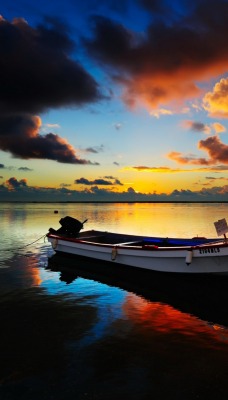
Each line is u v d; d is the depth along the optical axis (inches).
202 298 458.9
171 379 246.8
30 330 339.0
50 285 522.3
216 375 251.1
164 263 545.0
